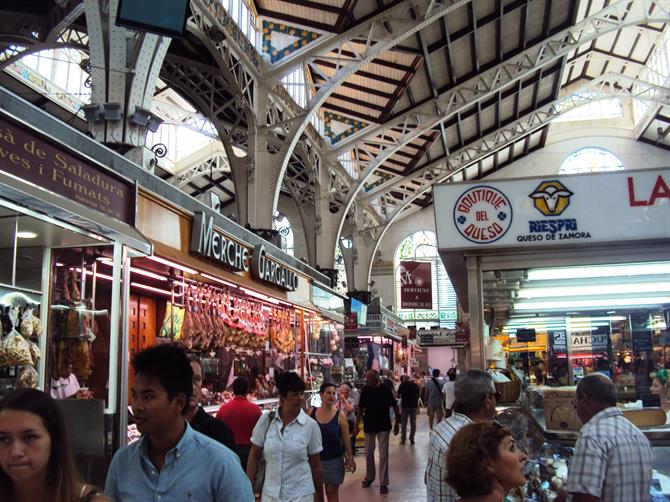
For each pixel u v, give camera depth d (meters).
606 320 4.65
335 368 12.83
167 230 5.96
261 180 14.23
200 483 1.90
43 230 4.01
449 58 17.64
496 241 4.11
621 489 2.56
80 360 4.29
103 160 4.80
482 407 2.84
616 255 4.06
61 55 19.30
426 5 14.34
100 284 4.34
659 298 4.43
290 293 10.07
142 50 7.04
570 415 3.61
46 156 3.90
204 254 6.63
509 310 4.89
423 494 7.61
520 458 1.82
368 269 25.41
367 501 7.22
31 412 1.56
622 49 27.38
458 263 4.61
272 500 3.75
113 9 7.03
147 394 1.93
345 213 20.31
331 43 14.47
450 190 4.23
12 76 16.92
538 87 24.91
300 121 14.48
